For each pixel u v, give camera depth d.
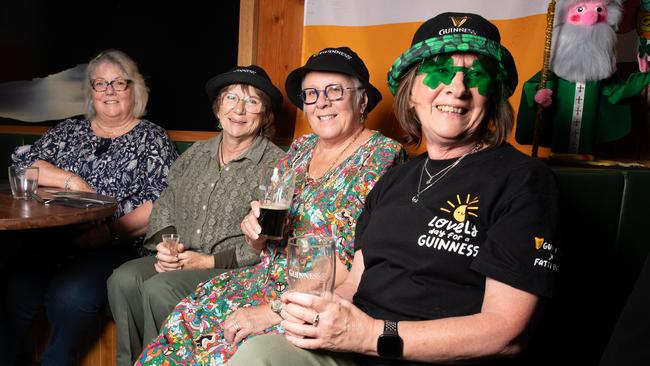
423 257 1.18
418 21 2.37
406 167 1.38
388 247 1.26
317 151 1.84
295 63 2.80
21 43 3.21
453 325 1.05
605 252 1.65
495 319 1.04
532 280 1.04
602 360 0.98
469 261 1.14
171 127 3.10
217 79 2.09
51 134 2.64
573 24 1.92
